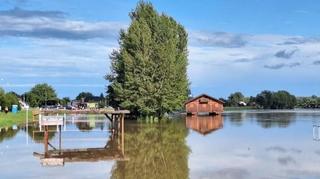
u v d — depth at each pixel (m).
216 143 47.12
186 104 119.06
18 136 55.84
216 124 78.94
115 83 88.06
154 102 86.69
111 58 90.62
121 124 58.72
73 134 59.59
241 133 59.31
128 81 86.25
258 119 97.50
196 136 55.59
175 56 89.69
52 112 56.91
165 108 88.12
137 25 88.38
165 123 81.31
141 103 86.00
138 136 56.28
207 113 123.69
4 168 31.36
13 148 43.25
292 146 43.69
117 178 27.94
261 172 29.02
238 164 32.47
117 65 89.81
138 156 37.91
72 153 40.31
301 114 130.50
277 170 29.69
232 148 42.44
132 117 91.88
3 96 111.06
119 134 58.72
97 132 62.66
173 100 88.31
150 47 87.31
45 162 34.12
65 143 48.56
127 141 50.56
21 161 34.56
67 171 30.31
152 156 37.75
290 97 199.75
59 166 32.34
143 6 90.94
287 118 102.50
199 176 28.08
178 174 28.91
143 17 90.25
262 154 37.84
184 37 97.62
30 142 48.88
